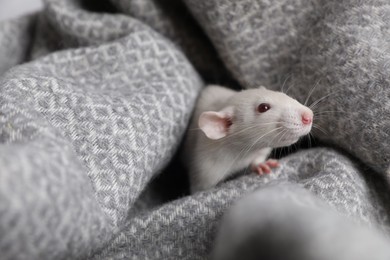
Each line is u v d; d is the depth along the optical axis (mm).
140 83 255
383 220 238
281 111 250
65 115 217
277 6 256
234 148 267
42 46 294
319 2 254
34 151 178
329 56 242
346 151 246
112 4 288
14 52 298
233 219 168
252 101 260
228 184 238
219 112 263
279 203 169
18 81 218
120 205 214
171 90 252
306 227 160
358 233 159
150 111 236
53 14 280
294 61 261
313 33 253
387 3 240
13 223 165
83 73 255
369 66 232
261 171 243
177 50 270
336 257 154
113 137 220
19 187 167
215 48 277
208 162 270
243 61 267
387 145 229
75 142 215
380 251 156
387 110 227
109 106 226
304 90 255
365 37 236
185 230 216
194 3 266
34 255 172
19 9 344
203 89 284
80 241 184
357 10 241
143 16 279
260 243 162
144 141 226
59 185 176
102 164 215
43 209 170
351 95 234
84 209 184
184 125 254
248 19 259
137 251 213
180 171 286
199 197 225
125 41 261
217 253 171
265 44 262
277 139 253
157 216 218
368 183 242
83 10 283
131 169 219
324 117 245
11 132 194
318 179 226
